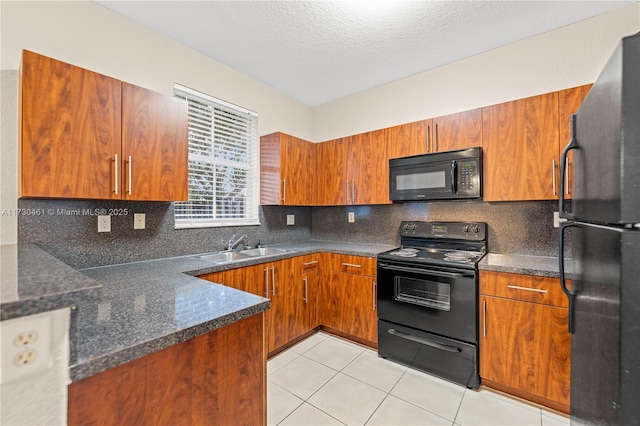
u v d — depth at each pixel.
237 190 2.70
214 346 0.93
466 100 2.41
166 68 2.08
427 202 2.64
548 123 1.83
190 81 2.23
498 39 2.15
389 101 2.87
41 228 1.53
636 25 1.78
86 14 1.70
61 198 1.48
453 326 1.91
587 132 0.95
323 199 3.03
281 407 1.68
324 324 2.67
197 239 2.28
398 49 2.27
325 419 1.58
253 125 2.83
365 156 2.70
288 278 2.36
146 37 1.97
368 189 2.68
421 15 1.87
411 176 2.38
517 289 1.71
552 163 1.81
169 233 2.10
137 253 1.92
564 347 1.57
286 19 1.91
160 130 1.72
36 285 0.60
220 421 0.94
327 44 2.20
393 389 1.85
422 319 2.04
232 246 2.52
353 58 2.40
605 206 0.75
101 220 1.75
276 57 2.38
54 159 1.34
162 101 1.74
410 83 2.72
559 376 1.59
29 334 0.55
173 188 1.78
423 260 2.04
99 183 1.48
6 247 1.32
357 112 3.11
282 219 3.08
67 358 0.60
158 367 0.80
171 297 1.13
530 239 2.13
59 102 1.36
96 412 0.68
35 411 0.56
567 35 2.00
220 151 2.54
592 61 1.92
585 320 0.95
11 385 0.54
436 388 1.86
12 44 1.45
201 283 1.36
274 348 2.24
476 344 1.83
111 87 1.53
